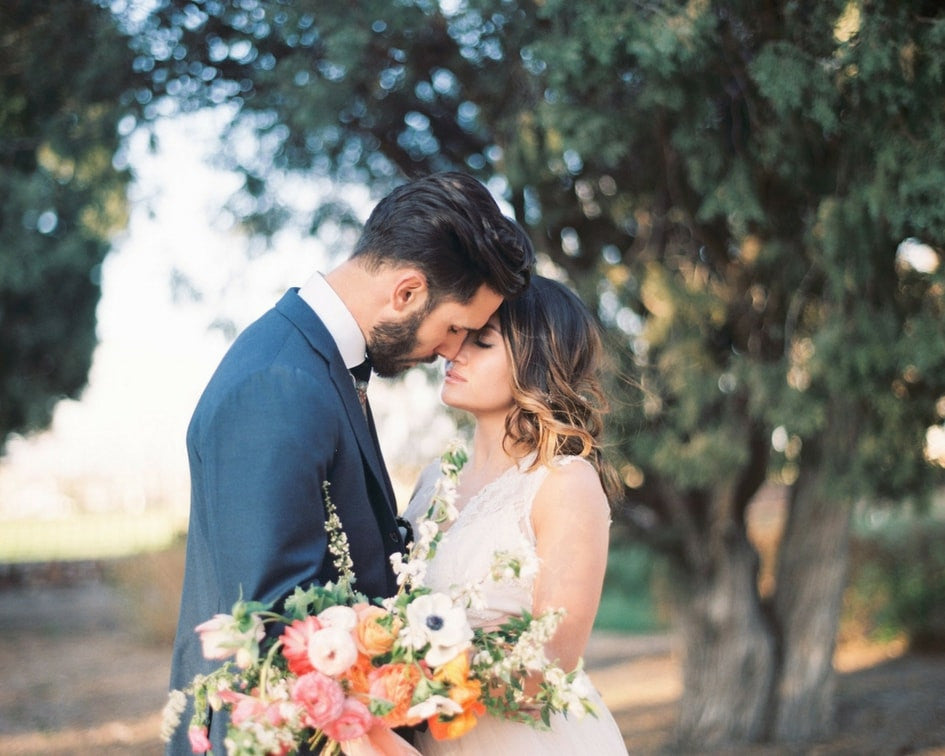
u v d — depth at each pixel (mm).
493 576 1637
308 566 1620
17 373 10336
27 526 21281
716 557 5098
